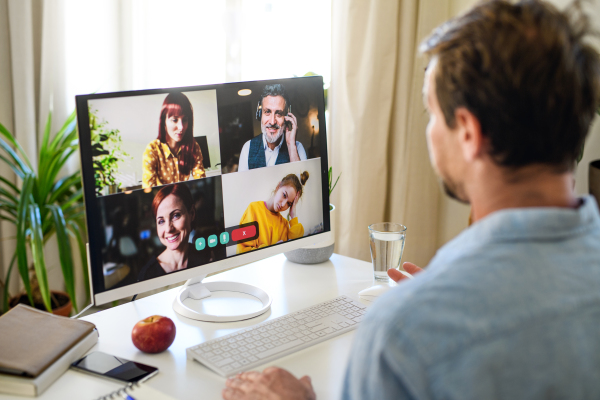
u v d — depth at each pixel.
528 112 0.50
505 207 0.54
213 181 1.13
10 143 2.25
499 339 0.46
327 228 1.35
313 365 0.94
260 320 1.12
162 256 1.08
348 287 1.31
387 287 1.23
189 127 1.08
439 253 0.58
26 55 2.20
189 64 2.52
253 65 2.47
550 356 0.46
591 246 0.53
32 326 0.98
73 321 1.01
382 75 2.06
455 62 0.54
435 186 2.13
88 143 0.96
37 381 0.83
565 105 0.51
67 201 2.18
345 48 2.09
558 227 0.51
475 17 0.54
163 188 1.06
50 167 2.04
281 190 1.24
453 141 0.57
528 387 0.46
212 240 1.14
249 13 2.42
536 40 0.51
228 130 1.13
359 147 2.12
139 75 2.53
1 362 0.84
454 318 0.47
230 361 0.93
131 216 1.03
